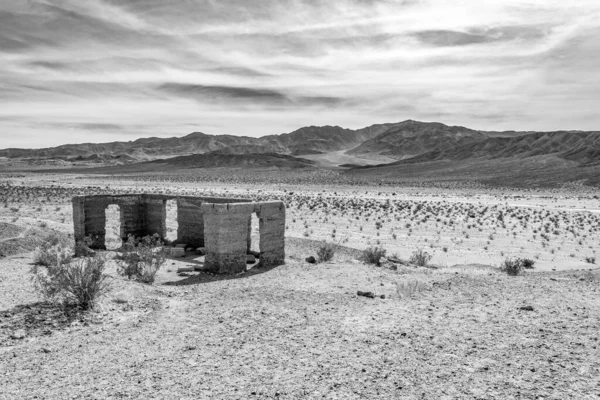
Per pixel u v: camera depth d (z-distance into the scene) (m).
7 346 10.54
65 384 8.30
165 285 17.88
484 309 13.05
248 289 16.42
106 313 12.95
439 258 30.30
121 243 30.14
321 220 49.16
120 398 7.62
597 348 9.50
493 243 37.19
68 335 11.27
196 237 27.86
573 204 79.25
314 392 7.66
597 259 30.98
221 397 7.56
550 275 21.02
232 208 20.80
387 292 16.02
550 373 8.25
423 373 8.36
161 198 29.38
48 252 21.38
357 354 9.40
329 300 14.58
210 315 12.85
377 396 7.48
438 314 12.55
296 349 9.80
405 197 91.88
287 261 24.45
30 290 14.90
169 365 9.05
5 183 123.56
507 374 8.25
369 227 44.78
